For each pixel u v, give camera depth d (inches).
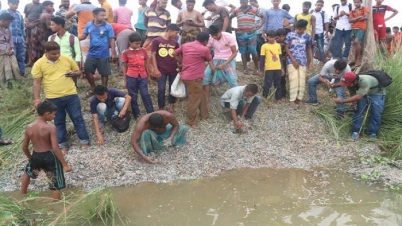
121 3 360.5
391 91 288.8
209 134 271.9
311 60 322.0
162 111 241.9
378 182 220.8
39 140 189.5
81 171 229.8
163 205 196.4
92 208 184.4
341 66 282.5
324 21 406.6
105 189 215.0
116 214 186.5
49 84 236.8
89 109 294.5
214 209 191.3
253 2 355.3
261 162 248.8
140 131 235.3
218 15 338.6
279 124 289.3
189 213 187.5
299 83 308.7
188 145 259.3
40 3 371.9
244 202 198.4
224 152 256.1
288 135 279.1
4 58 322.3
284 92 323.0
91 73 288.5
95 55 284.8
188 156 249.4
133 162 240.7
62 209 189.9
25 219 177.6
